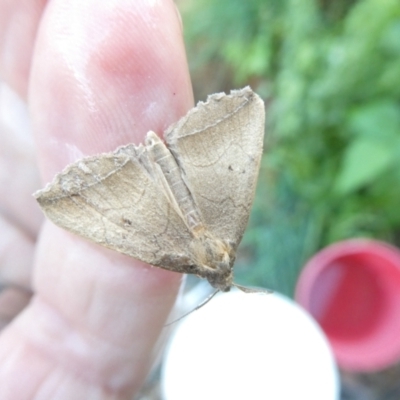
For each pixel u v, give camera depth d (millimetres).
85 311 49
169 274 48
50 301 50
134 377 53
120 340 50
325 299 79
